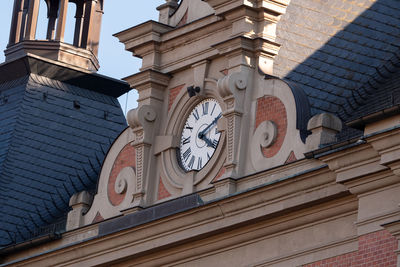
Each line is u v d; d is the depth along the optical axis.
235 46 40.97
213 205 39.25
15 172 49.19
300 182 37.50
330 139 38.19
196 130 42.12
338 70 41.31
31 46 52.66
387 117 35.81
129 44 44.22
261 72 40.62
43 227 47.03
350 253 36.66
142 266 41.66
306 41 41.59
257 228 38.69
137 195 42.72
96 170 50.62
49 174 49.69
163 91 43.47
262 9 41.09
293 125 39.06
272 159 39.41
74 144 50.91
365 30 42.47
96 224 43.41
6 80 52.53
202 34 42.50
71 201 44.59
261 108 40.22
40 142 50.38
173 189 42.03
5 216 47.94
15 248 45.00
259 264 38.53
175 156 42.47
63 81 52.25
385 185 35.84
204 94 42.06
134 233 41.44
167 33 43.38
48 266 44.00
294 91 39.47
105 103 52.72
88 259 42.91
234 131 40.41
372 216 35.91
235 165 40.16
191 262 40.38
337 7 42.53
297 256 37.75
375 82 41.03
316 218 37.50
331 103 40.50
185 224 40.06
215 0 41.72
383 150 35.47
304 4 42.06
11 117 50.78
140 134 43.12
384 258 35.47
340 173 36.50
